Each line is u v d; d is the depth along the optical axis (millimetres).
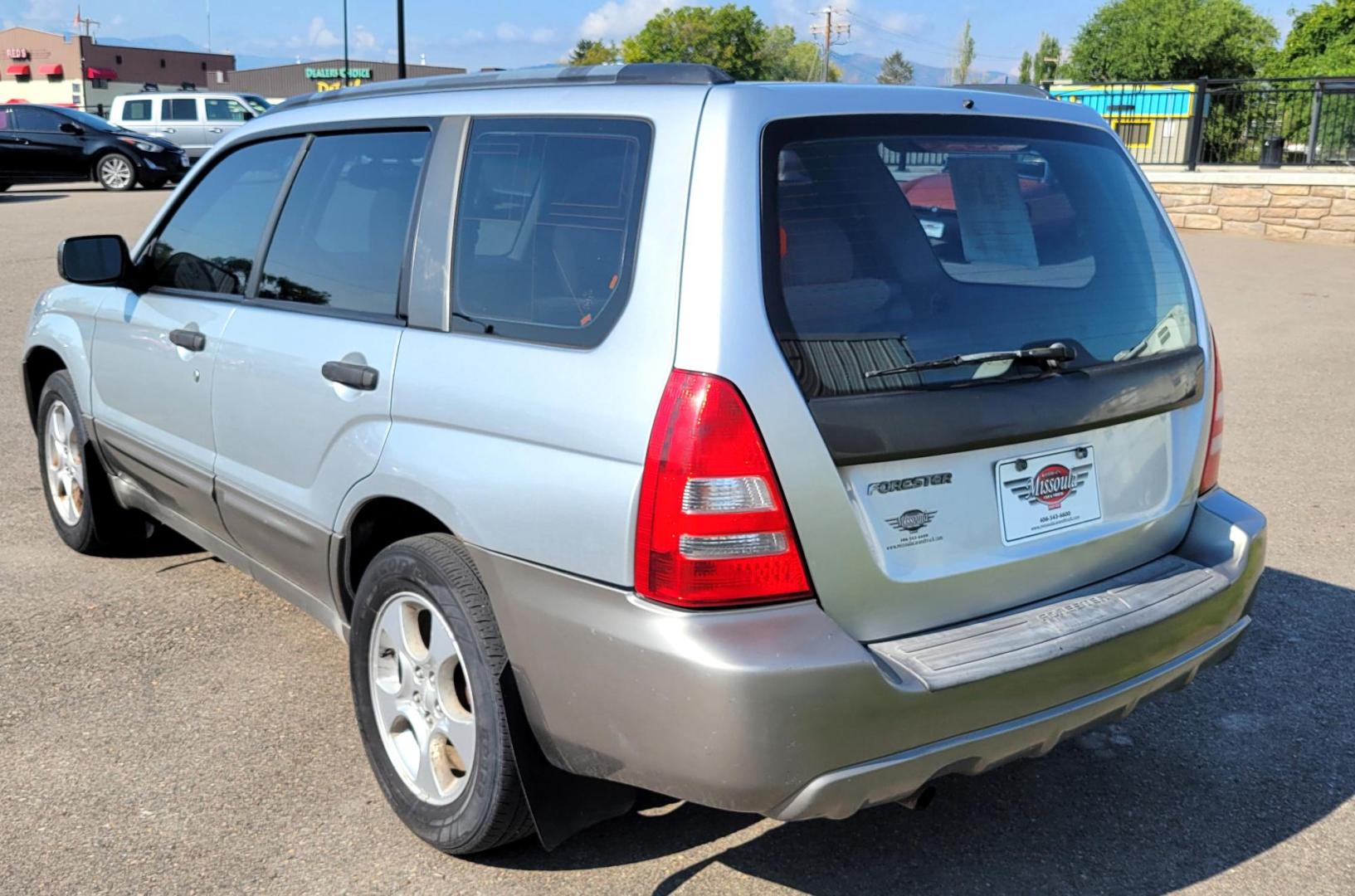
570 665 2578
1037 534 2785
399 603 3076
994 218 2859
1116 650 2725
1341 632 4488
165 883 2928
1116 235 3111
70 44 91562
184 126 28406
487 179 3006
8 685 3961
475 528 2758
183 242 4250
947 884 2975
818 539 2428
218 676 4055
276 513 3580
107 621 4508
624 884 2955
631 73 2799
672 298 2469
